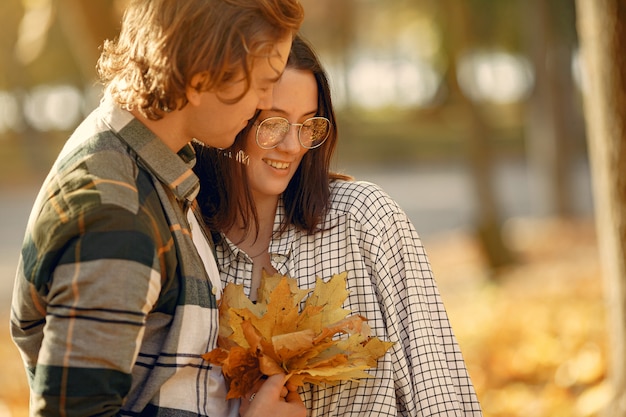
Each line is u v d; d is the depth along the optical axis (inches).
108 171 64.9
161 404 68.4
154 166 67.9
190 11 63.0
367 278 78.4
